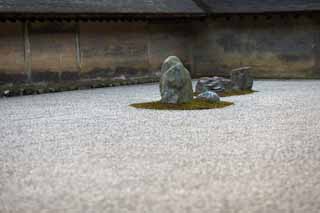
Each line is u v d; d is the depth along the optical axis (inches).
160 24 938.1
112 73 864.9
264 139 346.3
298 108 501.7
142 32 909.2
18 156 308.7
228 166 271.9
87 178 254.4
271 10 874.1
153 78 924.0
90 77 834.8
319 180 241.8
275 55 922.7
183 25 975.6
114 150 319.3
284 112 475.5
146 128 399.5
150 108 519.2
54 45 791.1
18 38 750.5
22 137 373.4
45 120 455.5
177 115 467.8
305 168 264.7
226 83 663.1
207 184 239.0
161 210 205.0
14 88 725.3
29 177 259.1
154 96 645.9
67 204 215.6
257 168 266.4
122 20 860.6
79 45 821.2
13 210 209.8
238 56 952.9
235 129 387.9
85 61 828.6
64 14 739.4
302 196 217.9
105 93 707.4
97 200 219.6
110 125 418.6
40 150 324.8
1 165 286.2
